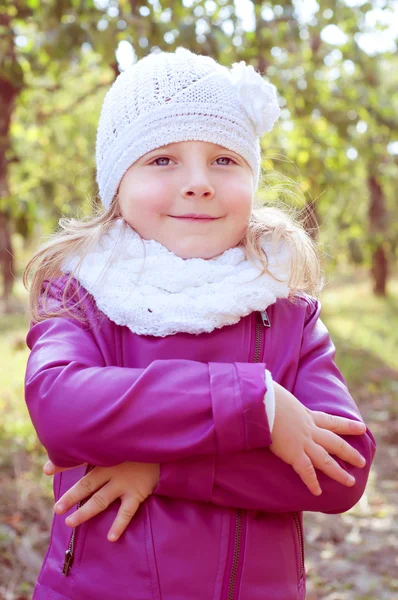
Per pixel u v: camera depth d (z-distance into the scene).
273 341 1.44
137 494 1.31
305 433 1.29
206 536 1.30
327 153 6.66
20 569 2.85
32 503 3.46
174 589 1.27
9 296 13.95
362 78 7.55
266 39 5.22
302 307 1.53
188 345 1.37
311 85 6.36
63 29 4.22
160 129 1.41
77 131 10.79
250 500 1.30
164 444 1.20
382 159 8.19
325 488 1.31
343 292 19.31
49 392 1.26
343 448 1.33
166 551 1.28
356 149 7.23
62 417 1.23
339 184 6.80
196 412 1.20
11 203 5.36
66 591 1.34
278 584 1.34
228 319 1.37
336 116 6.45
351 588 3.09
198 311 1.36
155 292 1.38
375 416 6.03
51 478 3.83
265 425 1.21
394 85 11.59
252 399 1.21
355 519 3.88
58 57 4.34
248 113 1.49
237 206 1.43
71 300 1.45
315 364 1.46
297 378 1.44
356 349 8.86
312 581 3.15
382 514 3.93
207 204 1.40
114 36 4.09
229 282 1.40
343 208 14.01
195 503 1.31
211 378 1.23
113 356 1.39
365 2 6.26
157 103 1.43
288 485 1.30
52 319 1.42
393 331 10.84
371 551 3.46
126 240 1.44
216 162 1.45
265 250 1.51
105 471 1.32
